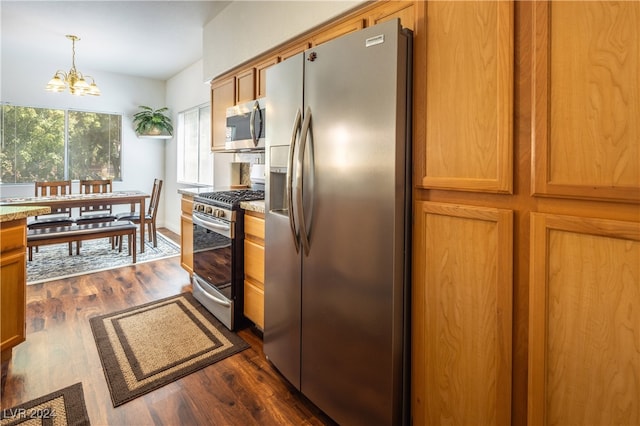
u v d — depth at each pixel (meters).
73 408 1.56
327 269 1.46
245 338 2.23
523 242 1.03
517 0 1.01
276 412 1.58
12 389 1.67
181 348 2.09
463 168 1.14
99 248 4.46
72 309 2.61
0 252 1.78
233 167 3.53
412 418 1.34
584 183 0.89
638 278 0.82
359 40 1.29
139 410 1.56
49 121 4.80
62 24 3.38
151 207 4.80
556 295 0.96
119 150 5.40
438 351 1.24
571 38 0.91
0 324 1.80
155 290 3.04
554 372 0.97
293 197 1.59
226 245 2.33
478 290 1.12
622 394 0.86
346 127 1.35
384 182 1.23
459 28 1.14
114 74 5.26
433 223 1.24
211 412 1.57
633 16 0.81
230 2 2.91
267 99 1.80
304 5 2.10
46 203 3.61
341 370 1.42
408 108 1.25
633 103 0.81
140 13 3.12
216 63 3.18
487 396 1.12
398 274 1.25
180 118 5.33
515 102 1.02
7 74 4.44
